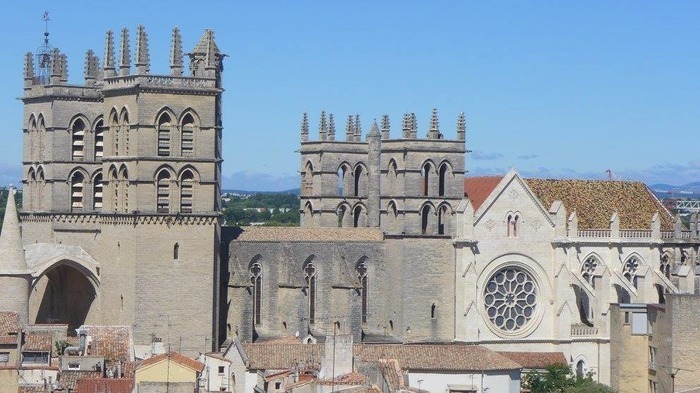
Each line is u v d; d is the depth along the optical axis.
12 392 193.62
